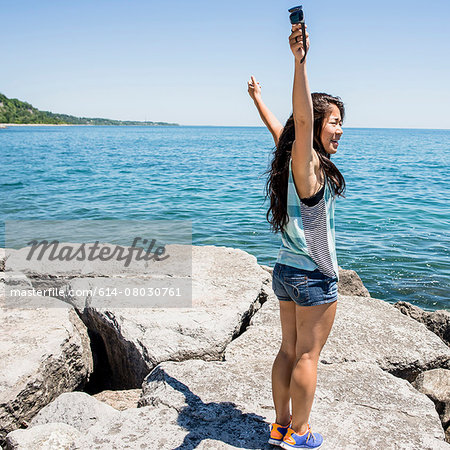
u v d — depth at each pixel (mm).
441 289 8594
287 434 2826
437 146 72938
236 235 12672
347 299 5840
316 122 2594
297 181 2539
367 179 24672
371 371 3998
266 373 3836
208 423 3172
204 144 71562
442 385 4250
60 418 3537
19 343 4262
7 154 43062
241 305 5258
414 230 12898
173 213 15750
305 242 2600
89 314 5188
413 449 2967
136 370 4617
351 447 2951
